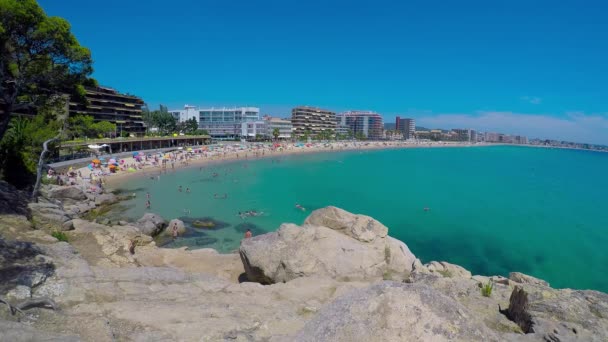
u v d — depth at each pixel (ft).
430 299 15.65
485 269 110.63
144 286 44.80
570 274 107.24
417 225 160.35
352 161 472.44
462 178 331.98
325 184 267.39
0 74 78.89
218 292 46.24
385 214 179.93
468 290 49.03
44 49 81.25
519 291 39.34
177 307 37.96
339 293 46.52
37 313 33.58
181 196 200.34
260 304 41.47
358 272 61.62
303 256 60.80
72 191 158.30
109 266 61.98
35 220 72.74
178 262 76.79
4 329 26.78
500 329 36.22
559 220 172.45
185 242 121.60
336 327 15.10
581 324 33.19
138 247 83.30
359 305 15.71
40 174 93.20
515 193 251.19
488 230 153.17
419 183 290.56
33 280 39.60
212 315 36.22
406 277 64.54
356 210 185.98
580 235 146.72
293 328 34.27
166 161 326.65
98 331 31.01
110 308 36.14
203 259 79.30
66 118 151.94
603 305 37.01
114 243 73.15
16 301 34.88
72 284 40.98
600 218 177.47
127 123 437.17
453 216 177.99
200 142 526.98
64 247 57.11
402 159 545.03
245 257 63.52
